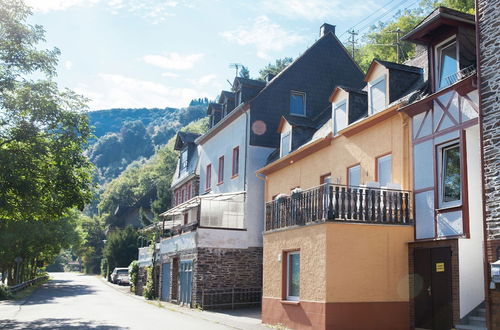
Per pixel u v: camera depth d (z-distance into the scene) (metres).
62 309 22.42
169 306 25.42
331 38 28.83
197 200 25.81
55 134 18.75
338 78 28.47
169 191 55.91
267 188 24.77
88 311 21.36
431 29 13.29
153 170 88.06
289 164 22.50
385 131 15.73
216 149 30.98
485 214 11.00
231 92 30.67
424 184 13.69
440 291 12.96
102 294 36.25
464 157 12.34
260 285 25.11
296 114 27.22
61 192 19.23
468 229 12.11
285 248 16.02
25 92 17.89
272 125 26.69
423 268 13.58
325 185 13.98
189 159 37.69
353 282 13.48
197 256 24.30
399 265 13.89
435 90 13.63
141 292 36.47
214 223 25.80
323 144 19.50
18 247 39.44
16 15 18.47
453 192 12.80
